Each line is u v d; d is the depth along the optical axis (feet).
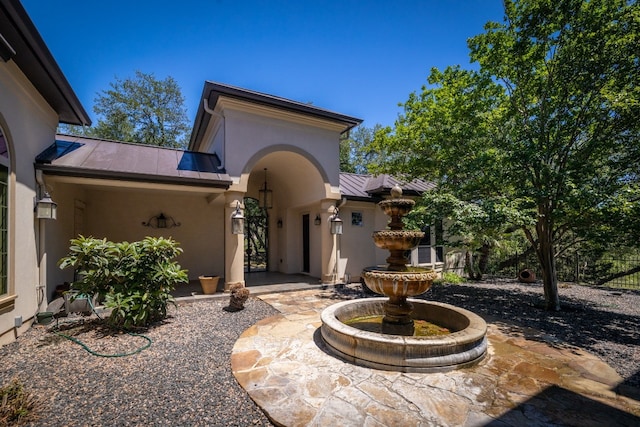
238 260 31.37
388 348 14.40
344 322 21.09
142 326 21.45
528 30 25.27
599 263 48.93
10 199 18.40
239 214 31.32
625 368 14.99
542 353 16.81
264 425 10.47
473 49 29.01
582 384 13.25
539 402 11.73
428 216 29.68
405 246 18.19
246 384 13.11
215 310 26.05
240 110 32.58
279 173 44.34
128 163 27.96
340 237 40.98
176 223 40.63
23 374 14.02
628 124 22.84
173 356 16.28
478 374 14.11
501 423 10.37
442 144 32.12
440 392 12.43
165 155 32.76
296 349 17.12
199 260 41.91
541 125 26.13
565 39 24.81
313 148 37.06
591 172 23.97
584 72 24.03
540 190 24.40
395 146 36.96
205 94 31.60
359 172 103.40
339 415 10.81
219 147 34.65
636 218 20.57
